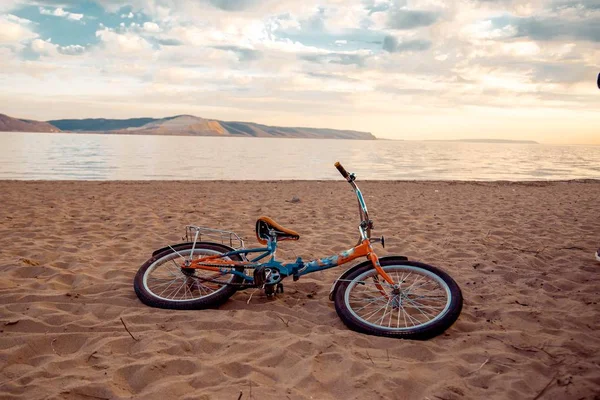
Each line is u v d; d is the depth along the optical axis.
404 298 3.69
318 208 9.92
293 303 4.05
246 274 4.10
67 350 3.04
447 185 17.84
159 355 2.91
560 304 4.10
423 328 3.26
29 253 5.39
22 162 36.00
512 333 3.42
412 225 7.90
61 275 4.53
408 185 17.55
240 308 3.88
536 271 5.08
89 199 10.77
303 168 37.91
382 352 3.07
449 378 2.75
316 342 3.16
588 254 5.85
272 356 2.96
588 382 2.70
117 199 10.89
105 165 35.16
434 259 5.59
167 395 2.45
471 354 3.07
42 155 47.22
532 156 83.56
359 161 51.38
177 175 27.80
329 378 2.71
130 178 24.59
